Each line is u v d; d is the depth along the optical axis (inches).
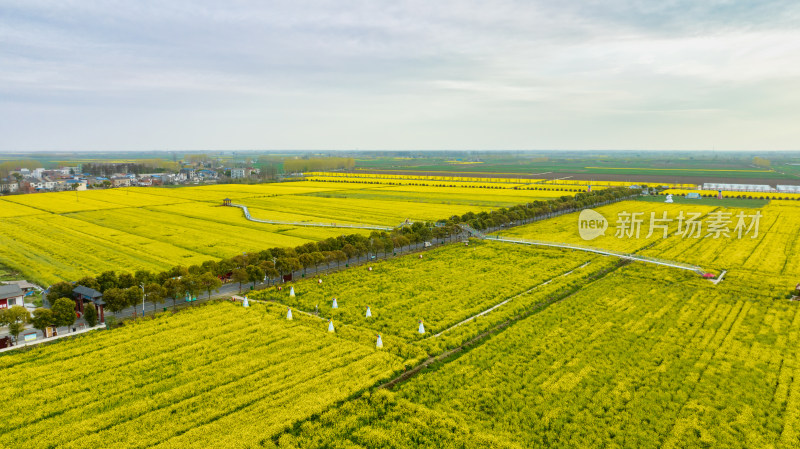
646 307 3159.5
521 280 3767.2
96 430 1829.5
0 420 1881.2
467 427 1863.9
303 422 1894.7
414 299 3314.5
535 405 2027.6
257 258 3769.7
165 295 3036.4
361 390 2132.1
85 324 2817.4
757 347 2544.3
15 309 2539.4
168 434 1795.0
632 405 2015.3
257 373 2242.9
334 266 4222.4
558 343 2596.0
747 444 1774.1
